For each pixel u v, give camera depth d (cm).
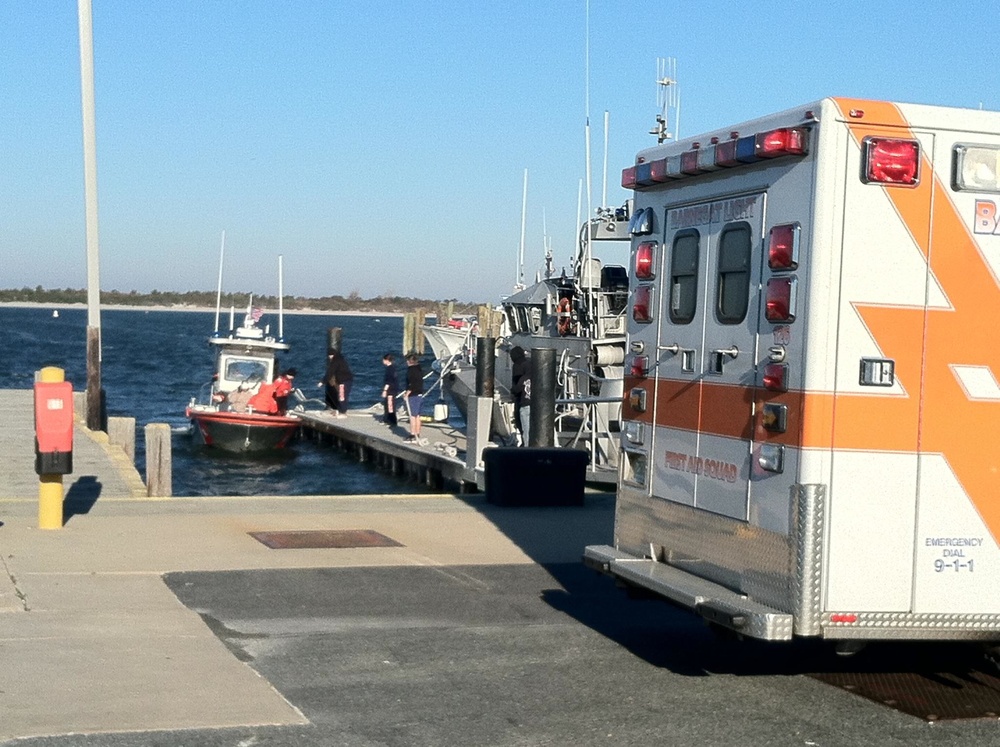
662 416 770
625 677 720
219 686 658
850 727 637
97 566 948
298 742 578
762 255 671
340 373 2786
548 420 1672
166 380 4831
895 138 630
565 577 989
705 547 718
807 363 627
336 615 838
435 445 2211
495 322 2558
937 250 638
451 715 632
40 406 1084
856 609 632
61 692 635
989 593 649
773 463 651
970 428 643
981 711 670
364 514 1252
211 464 2323
